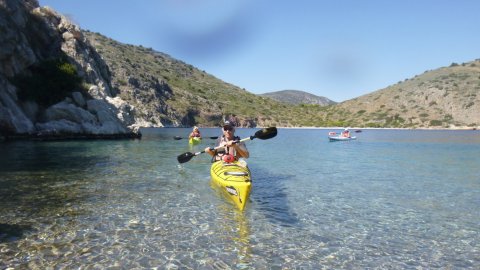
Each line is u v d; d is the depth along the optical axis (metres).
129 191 10.72
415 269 5.82
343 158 21.72
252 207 9.23
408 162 19.77
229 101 160.75
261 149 28.84
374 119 151.38
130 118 47.56
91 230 7.25
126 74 120.94
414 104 155.75
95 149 24.09
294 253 6.35
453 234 7.45
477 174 15.20
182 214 8.45
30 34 43.34
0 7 35.16
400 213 8.93
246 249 6.47
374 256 6.29
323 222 8.11
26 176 12.95
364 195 10.89
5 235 6.88
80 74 48.38
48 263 5.72
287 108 176.75
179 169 15.16
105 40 168.12
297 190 11.48
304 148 30.23
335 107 178.25
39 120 34.22
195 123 127.94
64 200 9.51
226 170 10.38
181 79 170.12
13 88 32.91
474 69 174.12
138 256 6.07
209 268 5.69
